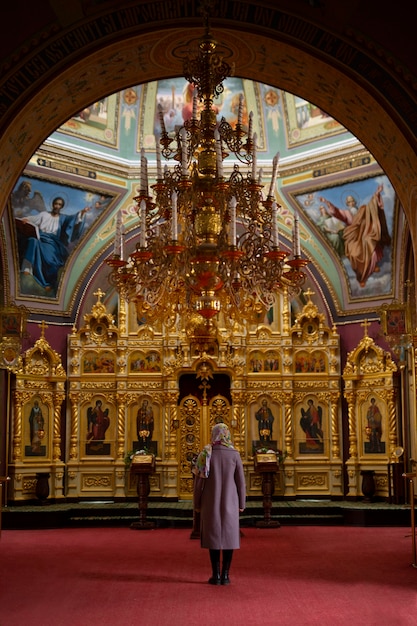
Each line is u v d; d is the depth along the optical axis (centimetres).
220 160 1132
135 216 2141
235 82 2031
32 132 1191
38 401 2038
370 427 2033
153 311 1249
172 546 1501
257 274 1180
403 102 1103
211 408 2123
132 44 1121
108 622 891
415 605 966
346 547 1463
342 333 2133
